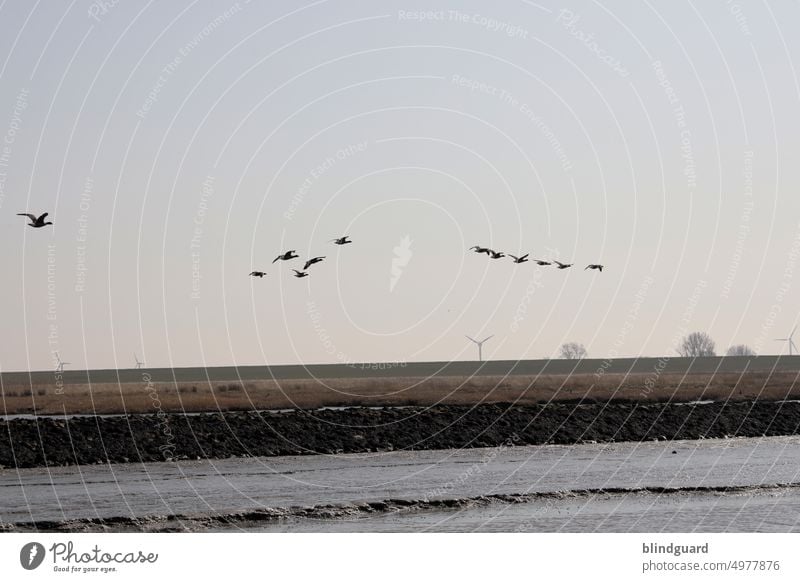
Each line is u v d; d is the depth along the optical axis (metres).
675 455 54.91
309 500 41.25
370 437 59.44
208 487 44.31
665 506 40.34
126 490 43.59
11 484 45.28
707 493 42.91
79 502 40.72
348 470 49.41
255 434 58.09
